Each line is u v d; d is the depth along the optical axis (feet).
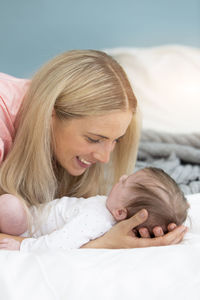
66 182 4.79
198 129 9.13
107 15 10.91
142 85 10.64
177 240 3.45
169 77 10.74
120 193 3.78
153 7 11.11
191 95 10.50
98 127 3.83
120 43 11.08
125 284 2.53
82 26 10.78
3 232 3.85
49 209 3.94
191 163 7.02
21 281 2.55
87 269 2.66
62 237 3.53
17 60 10.51
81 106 3.83
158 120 9.57
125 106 3.87
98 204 3.88
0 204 3.77
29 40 10.50
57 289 2.50
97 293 2.47
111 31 11.00
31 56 10.53
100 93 3.84
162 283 2.57
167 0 11.13
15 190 4.01
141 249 2.99
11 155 4.11
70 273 2.59
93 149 3.96
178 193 3.67
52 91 3.96
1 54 10.45
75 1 10.64
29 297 2.44
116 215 3.74
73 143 3.97
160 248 2.99
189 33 11.25
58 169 4.71
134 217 3.48
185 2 11.21
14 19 10.36
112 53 10.99
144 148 7.16
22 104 4.27
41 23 10.50
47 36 10.57
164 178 3.72
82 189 4.82
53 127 4.07
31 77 4.49
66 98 3.92
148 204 3.62
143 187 3.67
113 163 4.90
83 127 3.85
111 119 3.82
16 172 4.09
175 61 10.99
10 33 10.39
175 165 6.58
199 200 4.43
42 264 2.68
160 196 3.60
